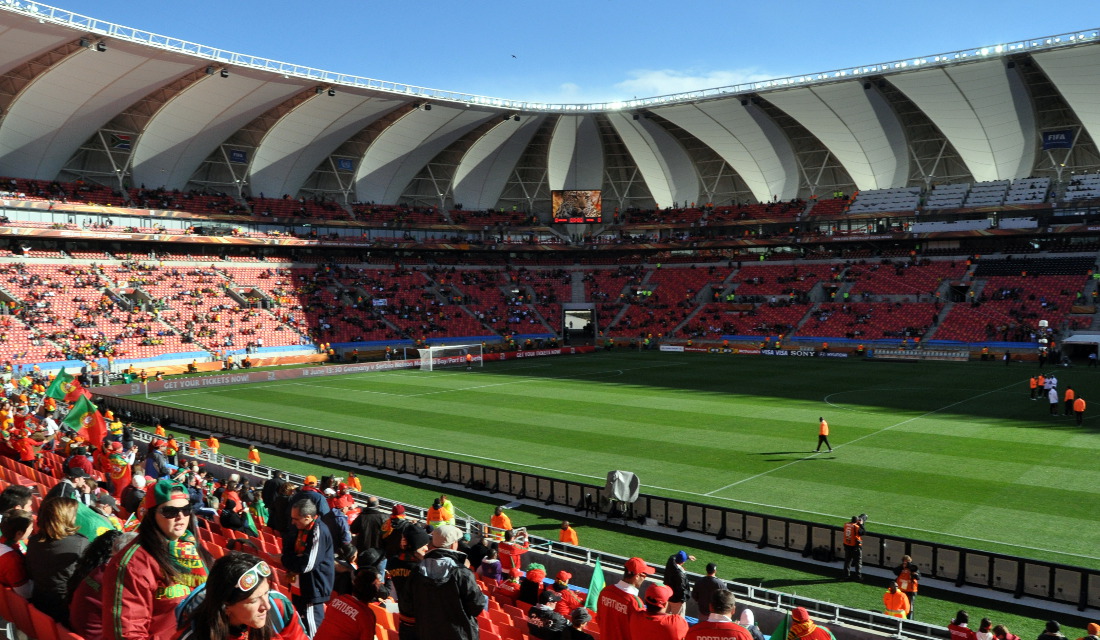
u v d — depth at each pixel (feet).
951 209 281.54
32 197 238.89
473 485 102.73
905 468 105.91
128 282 255.91
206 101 235.20
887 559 72.49
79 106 218.79
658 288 333.83
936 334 253.85
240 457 122.21
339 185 315.37
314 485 56.08
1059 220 268.00
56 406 131.54
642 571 27.68
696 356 269.64
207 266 283.79
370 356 266.98
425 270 333.21
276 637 18.40
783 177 313.53
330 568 28.27
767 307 299.38
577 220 315.58
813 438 126.21
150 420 153.38
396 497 99.09
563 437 131.13
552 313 325.42
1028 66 229.66
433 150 305.32
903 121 272.10
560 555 72.69
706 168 330.75
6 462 67.67
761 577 70.79
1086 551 73.56
